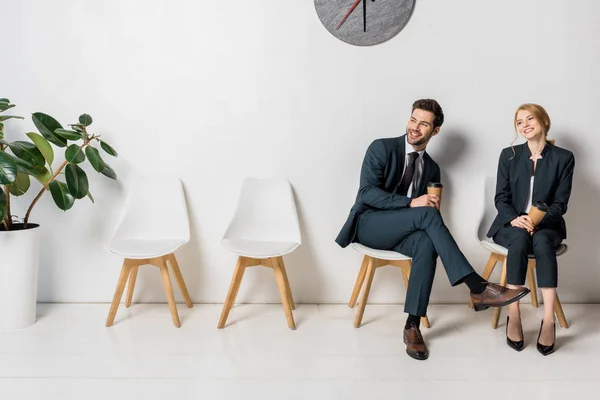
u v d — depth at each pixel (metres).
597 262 2.66
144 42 2.52
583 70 2.57
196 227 2.62
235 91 2.55
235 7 2.51
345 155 2.59
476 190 2.62
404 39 2.54
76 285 2.63
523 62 2.56
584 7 2.54
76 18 2.49
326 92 2.56
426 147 2.61
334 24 2.52
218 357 1.99
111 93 2.54
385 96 2.56
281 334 2.24
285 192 2.56
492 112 2.58
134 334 2.22
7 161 1.96
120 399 1.67
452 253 2.02
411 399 1.69
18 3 2.47
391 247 2.24
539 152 2.32
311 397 1.70
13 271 2.24
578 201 2.63
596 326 2.37
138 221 2.49
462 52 2.55
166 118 2.56
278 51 2.54
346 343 2.15
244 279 2.65
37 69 2.51
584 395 1.73
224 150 2.58
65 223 2.59
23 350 2.03
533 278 2.60
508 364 1.96
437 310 2.58
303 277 2.66
